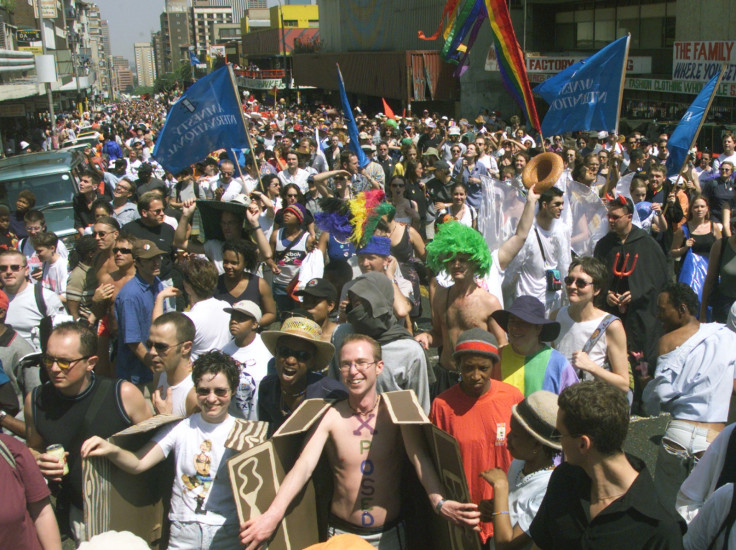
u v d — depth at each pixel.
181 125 9.45
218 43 142.75
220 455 4.05
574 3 33.47
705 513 3.07
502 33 10.12
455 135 19.08
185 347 4.75
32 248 8.73
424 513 3.99
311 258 7.60
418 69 40.78
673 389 4.66
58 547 3.64
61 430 4.16
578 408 2.79
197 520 4.02
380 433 3.88
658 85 25.38
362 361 3.79
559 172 6.15
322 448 3.87
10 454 3.49
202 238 9.17
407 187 11.23
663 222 9.43
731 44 19.11
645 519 2.72
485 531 3.93
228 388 4.05
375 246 6.03
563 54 31.66
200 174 15.30
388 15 52.94
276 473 3.76
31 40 54.28
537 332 4.53
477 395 4.10
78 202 11.34
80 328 4.17
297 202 8.82
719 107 22.14
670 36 28.19
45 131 42.22
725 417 4.55
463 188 9.79
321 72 61.03
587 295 5.13
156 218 8.01
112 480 3.86
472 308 5.21
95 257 7.09
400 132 23.22
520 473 3.58
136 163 19.14
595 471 2.81
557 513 2.87
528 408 3.45
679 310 4.71
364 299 4.64
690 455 4.54
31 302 6.93
